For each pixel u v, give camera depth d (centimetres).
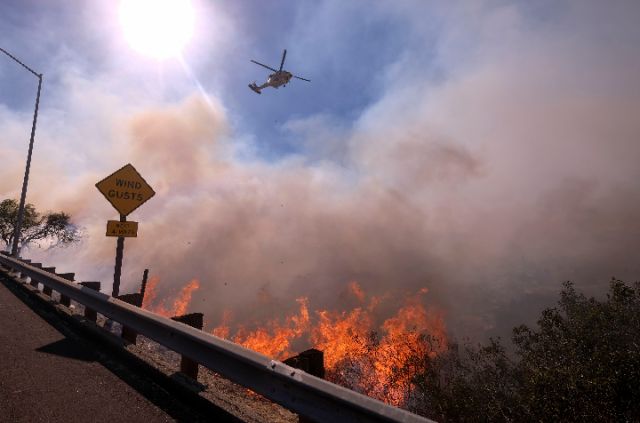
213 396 312
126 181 634
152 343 548
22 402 305
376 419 192
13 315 601
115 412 295
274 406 383
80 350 445
